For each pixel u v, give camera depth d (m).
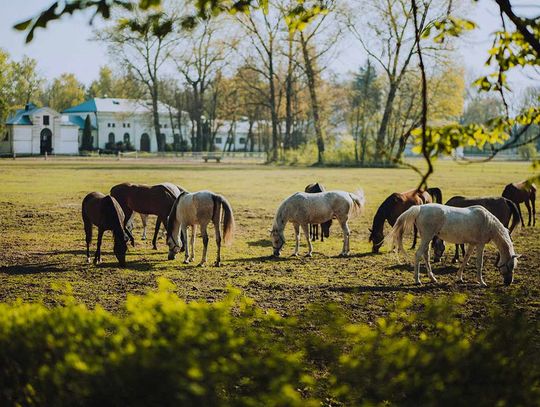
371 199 33.75
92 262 16.50
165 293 4.48
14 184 39.84
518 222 16.56
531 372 4.45
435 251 16.70
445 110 62.88
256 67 74.94
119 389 3.81
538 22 5.32
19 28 3.97
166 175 51.00
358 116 69.62
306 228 17.98
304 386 6.62
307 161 75.38
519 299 12.11
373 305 11.49
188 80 91.81
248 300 5.16
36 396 4.10
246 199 33.72
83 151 108.06
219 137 137.25
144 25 5.03
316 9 5.96
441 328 4.90
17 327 4.27
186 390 3.68
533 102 5.98
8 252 17.89
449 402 4.02
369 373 4.28
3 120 90.69
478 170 63.91
